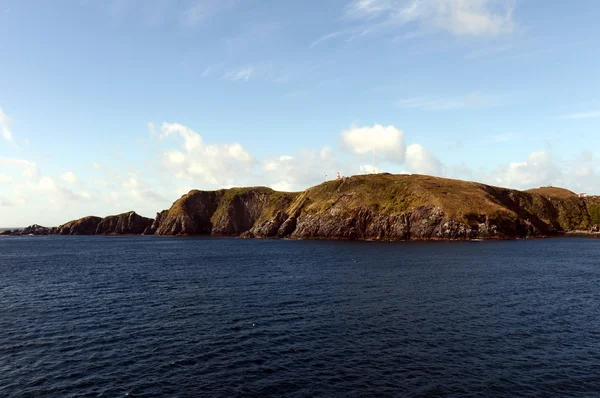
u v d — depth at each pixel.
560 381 26.20
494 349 32.12
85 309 46.56
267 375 27.52
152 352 32.09
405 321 40.34
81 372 28.22
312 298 51.72
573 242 151.38
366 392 24.86
